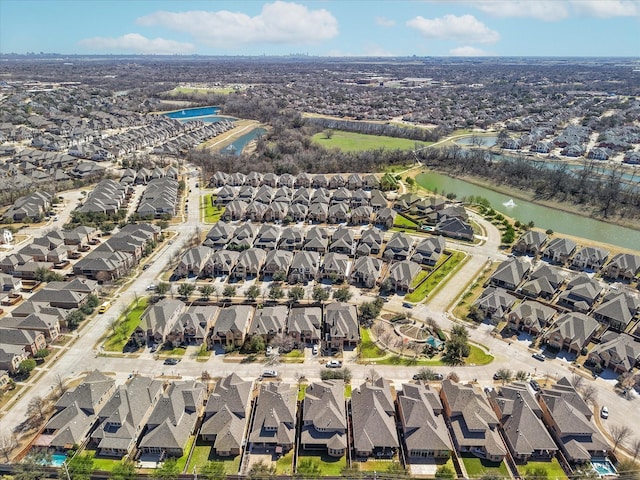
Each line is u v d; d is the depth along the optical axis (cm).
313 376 10825
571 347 11600
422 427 8925
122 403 9350
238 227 18688
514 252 17212
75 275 15300
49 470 8412
